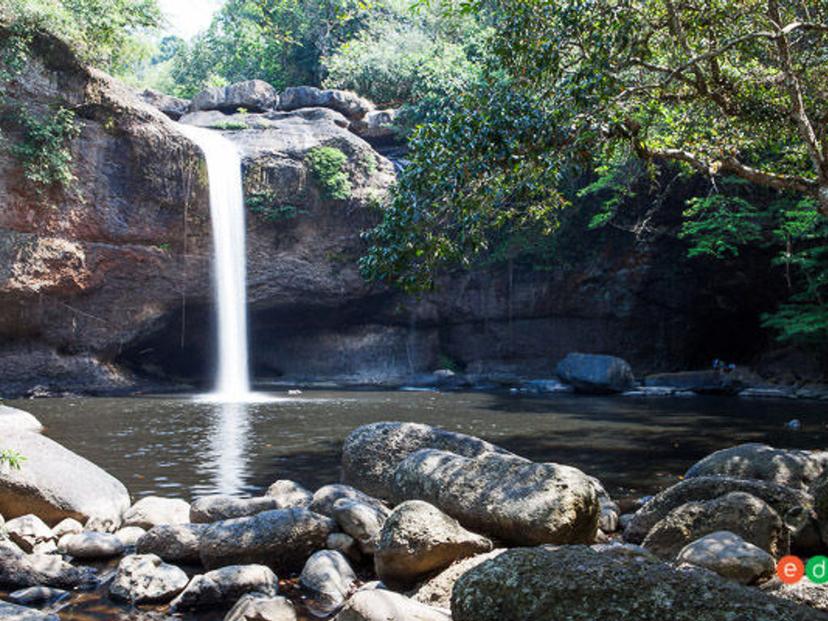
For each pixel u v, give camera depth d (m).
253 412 17.95
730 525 5.31
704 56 7.96
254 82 32.59
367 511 5.89
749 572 4.50
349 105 33.19
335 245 30.11
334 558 5.45
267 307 30.02
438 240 6.88
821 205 8.50
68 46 23.80
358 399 22.38
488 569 3.39
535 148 6.75
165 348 29.58
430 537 5.03
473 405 20.12
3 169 22.66
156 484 8.98
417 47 37.56
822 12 9.47
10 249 23.00
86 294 25.42
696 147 10.15
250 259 29.05
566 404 20.62
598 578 3.15
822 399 23.17
